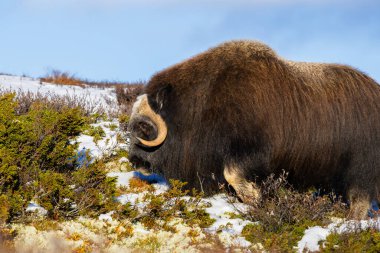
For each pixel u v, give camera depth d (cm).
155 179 2812
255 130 2403
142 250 1942
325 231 2203
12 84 5209
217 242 2102
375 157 2458
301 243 2139
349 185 2486
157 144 2528
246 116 2403
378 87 2558
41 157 2384
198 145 2505
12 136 2289
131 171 2858
